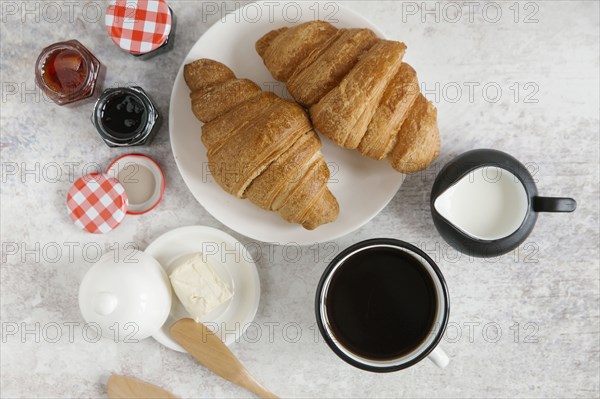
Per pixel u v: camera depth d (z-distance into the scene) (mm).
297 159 525
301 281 596
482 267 596
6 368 603
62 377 601
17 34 589
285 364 597
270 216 575
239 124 531
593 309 596
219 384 599
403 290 543
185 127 568
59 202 597
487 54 591
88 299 539
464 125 593
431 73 591
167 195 594
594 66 590
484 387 599
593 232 595
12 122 592
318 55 538
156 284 549
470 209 546
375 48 527
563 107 592
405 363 529
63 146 594
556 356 598
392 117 527
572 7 589
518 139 593
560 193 595
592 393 597
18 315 600
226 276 585
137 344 599
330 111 522
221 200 572
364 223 570
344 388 599
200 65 544
